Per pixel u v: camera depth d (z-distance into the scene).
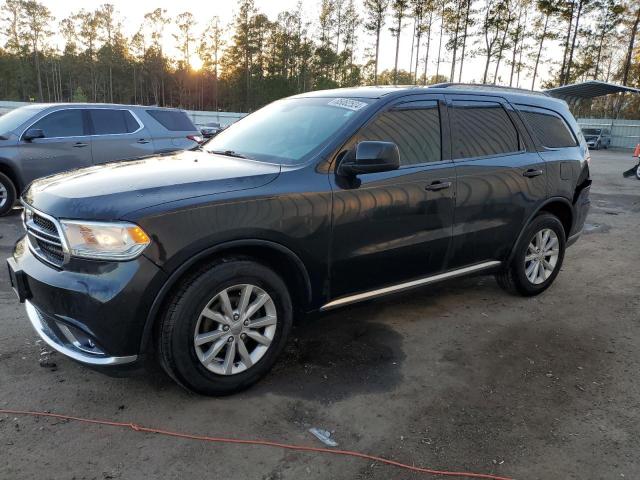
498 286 5.18
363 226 3.38
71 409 2.86
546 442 2.72
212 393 2.96
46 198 2.87
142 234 2.59
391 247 3.57
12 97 88.19
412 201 3.61
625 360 3.68
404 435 2.73
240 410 2.90
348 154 3.29
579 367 3.56
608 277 5.68
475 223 4.08
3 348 3.51
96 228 2.59
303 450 2.59
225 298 2.89
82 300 2.60
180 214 2.69
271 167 3.23
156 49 91.00
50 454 2.49
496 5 50.84
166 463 2.47
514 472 2.48
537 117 4.77
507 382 3.32
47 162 7.87
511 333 4.08
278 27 74.50
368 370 3.41
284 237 3.02
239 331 2.98
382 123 3.58
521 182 4.36
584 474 2.49
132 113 8.82
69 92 95.75
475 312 4.49
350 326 4.10
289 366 3.42
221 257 2.89
